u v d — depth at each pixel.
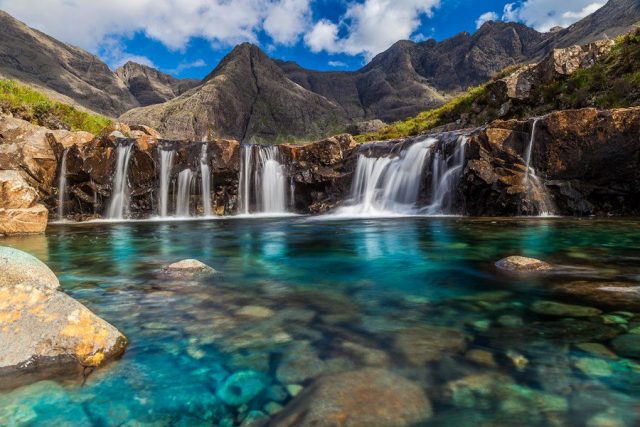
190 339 2.98
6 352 2.48
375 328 3.17
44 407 2.08
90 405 2.10
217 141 17.58
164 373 2.45
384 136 29.50
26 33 172.25
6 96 22.00
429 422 1.87
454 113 26.17
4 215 10.32
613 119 11.58
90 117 25.30
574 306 3.59
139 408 2.07
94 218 16.39
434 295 4.11
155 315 3.54
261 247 7.88
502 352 2.65
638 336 2.86
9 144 16.17
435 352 2.67
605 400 2.04
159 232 11.08
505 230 9.22
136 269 5.65
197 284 4.70
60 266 5.92
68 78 165.62
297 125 141.88
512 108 20.41
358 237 9.12
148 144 17.23
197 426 1.90
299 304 3.86
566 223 10.24
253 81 150.12
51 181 16.69
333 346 2.82
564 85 18.52
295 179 18.31
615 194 12.01
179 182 17.33
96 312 3.62
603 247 6.75
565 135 12.23
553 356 2.57
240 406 2.06
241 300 4.00
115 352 2.71
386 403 2.04
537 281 4.53
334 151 18.25
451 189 14.61
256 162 18.22
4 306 2.75
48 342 2.56
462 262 5.82
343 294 4.22
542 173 12.62
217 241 8.92
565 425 1.83
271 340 2.95
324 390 2.18
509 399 2.06
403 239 8.48
